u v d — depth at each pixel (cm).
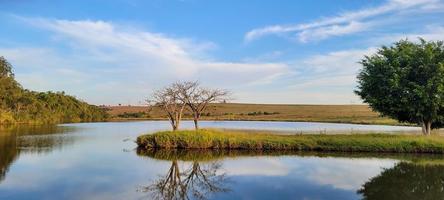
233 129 5369
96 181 2020
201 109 4500
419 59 3606
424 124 3850
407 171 2344
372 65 3875
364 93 3931
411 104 3578
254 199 1673
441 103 3488
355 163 2644
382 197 1705
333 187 1902
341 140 3362
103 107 14550
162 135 3553
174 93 4334
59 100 11644
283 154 3133
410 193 1784
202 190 1844
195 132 3641
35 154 3112
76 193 1741
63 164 2589
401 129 5512
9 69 9556
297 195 1738
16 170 2336
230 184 1980
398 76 3588
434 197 1711
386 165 2556
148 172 2319
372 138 3431
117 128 7119
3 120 8906
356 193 1778
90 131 6203
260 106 14212
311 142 3372
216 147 3444
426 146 3153
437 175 2214
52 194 1716
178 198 1684
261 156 3028
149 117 13250
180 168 2466
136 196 1711
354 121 8175
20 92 9638
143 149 3472
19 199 1627
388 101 3622
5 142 4159
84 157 2948
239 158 2914
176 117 4372
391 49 3925
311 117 10219
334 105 14312
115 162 2703
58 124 9225
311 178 2127
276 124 7569
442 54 3684
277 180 2075
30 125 8575
